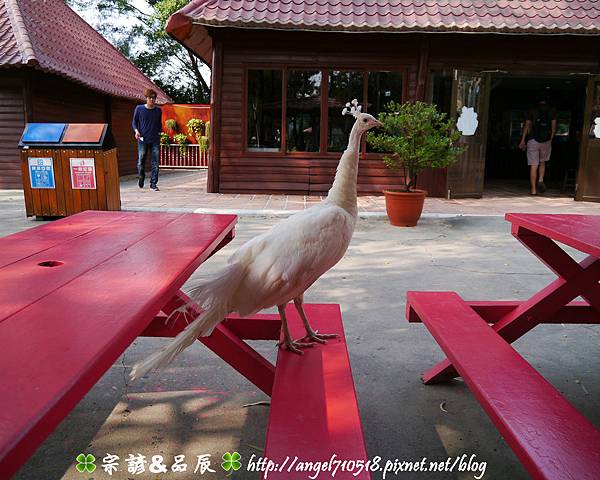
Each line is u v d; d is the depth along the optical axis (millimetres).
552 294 3311
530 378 2219
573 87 18359
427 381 3322
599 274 3311
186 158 23328
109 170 8625
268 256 2098
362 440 1811
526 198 12438
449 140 8141
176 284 2029
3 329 1485
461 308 3121
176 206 9805
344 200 2420
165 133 23469
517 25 10578
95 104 16203
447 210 9953
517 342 4035
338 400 2062
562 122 19484
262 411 3021
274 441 1802
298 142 11859
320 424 1899
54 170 8375
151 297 1777
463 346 2555
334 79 11625
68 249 2539
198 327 1951
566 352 3859
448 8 11352
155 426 2861
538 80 16672
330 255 2205
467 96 11664
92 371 1284
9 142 12805
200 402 3113
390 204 8469
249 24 10406
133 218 3551
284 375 2266
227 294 2043
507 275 5816
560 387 3320
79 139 8391
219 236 3002
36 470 2484
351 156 2438
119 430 2820
